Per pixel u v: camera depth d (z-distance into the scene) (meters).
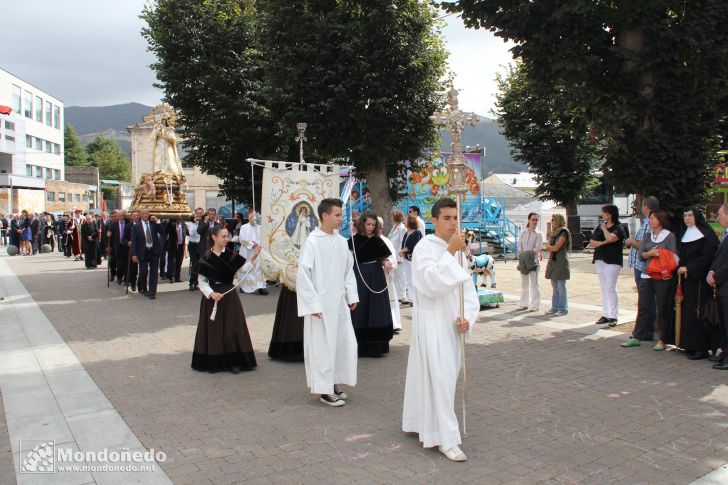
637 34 8.58
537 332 9.04
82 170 67.69
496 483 3.91
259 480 3.96
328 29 13.29
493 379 6.47
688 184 8.69
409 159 15.39
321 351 5.62
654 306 8.52
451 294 4.46
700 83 8.30
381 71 13.46
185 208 17.91
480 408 5.50
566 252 10.38
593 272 18.05
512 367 6.98
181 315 10.70
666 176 8.47
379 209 14.85
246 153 17.98
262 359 7.54
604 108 8.53
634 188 8.77
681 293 7.45
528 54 8.75
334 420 5.20
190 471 4.11
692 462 4.29
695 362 7.24
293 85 13.42
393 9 12.87
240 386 6.29
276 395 5.96
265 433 4.86
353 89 13.38
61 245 30.34
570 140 25.45
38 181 48.38
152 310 11.25
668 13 8.44
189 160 18.55
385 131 13.73
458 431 4.36
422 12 13.95
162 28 17.38
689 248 7.32
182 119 18.38
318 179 8.23
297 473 4.07
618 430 4.92
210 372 6.79
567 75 8.48
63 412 5.36
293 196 7.96
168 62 17.38
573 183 26.42
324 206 5.92
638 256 8.16
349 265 6.07
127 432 4.87
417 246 4.54
